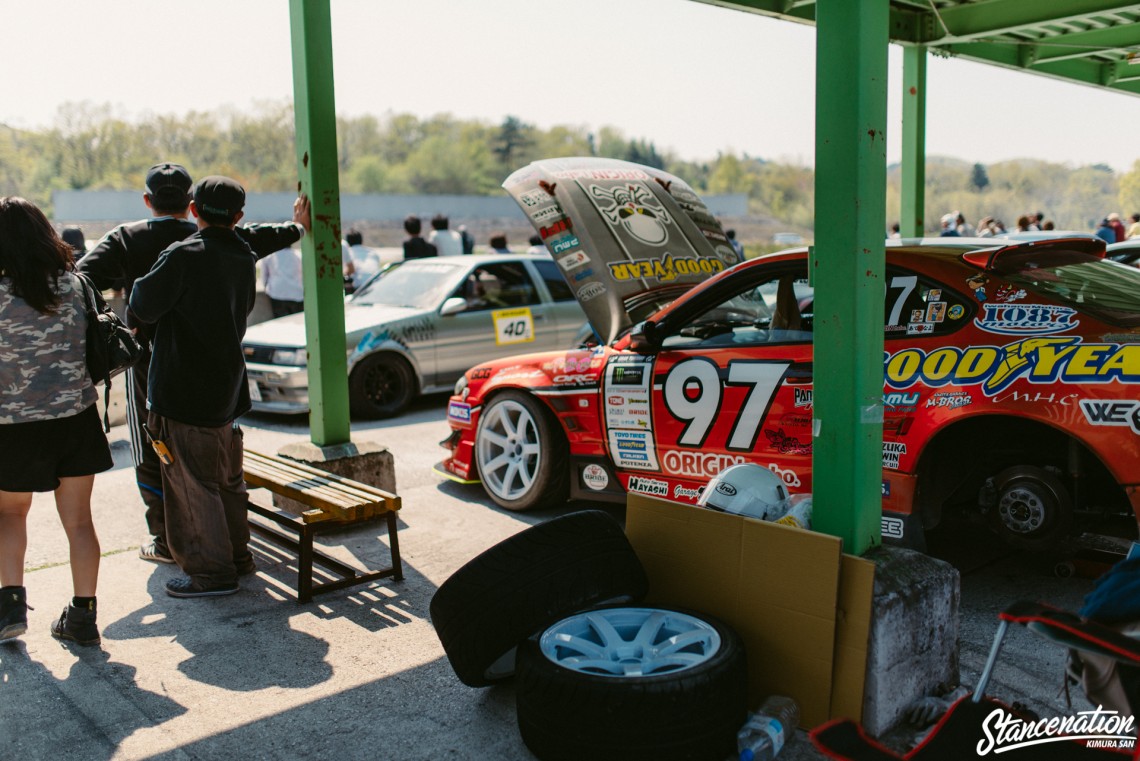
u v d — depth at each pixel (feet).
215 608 13.41
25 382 11.30
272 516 14.43
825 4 9.34
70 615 11.98
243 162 362.12
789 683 9.76
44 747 9.62
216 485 13.74
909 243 14.26
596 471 16.70
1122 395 11.20
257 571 15.01
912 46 26.91
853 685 9.32
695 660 9.05
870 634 9.24
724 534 10.29
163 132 350.84
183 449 13.28
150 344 14.46
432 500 18.97
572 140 474.08
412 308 30.14
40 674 11.29
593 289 17.60
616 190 18.57
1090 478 12.60
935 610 9.84
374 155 437.17
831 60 9.35
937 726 7.38
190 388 13.04
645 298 17.87
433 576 14.64
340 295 17.53
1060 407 11.60
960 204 354.74
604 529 10.19
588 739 8.53
